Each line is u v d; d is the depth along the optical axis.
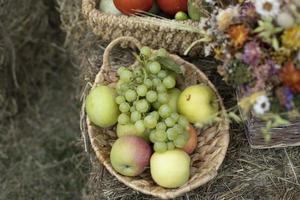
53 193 1.65
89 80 1.36
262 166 1.22
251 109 1.10
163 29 1.23
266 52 0.99
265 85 1.00
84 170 1.64
